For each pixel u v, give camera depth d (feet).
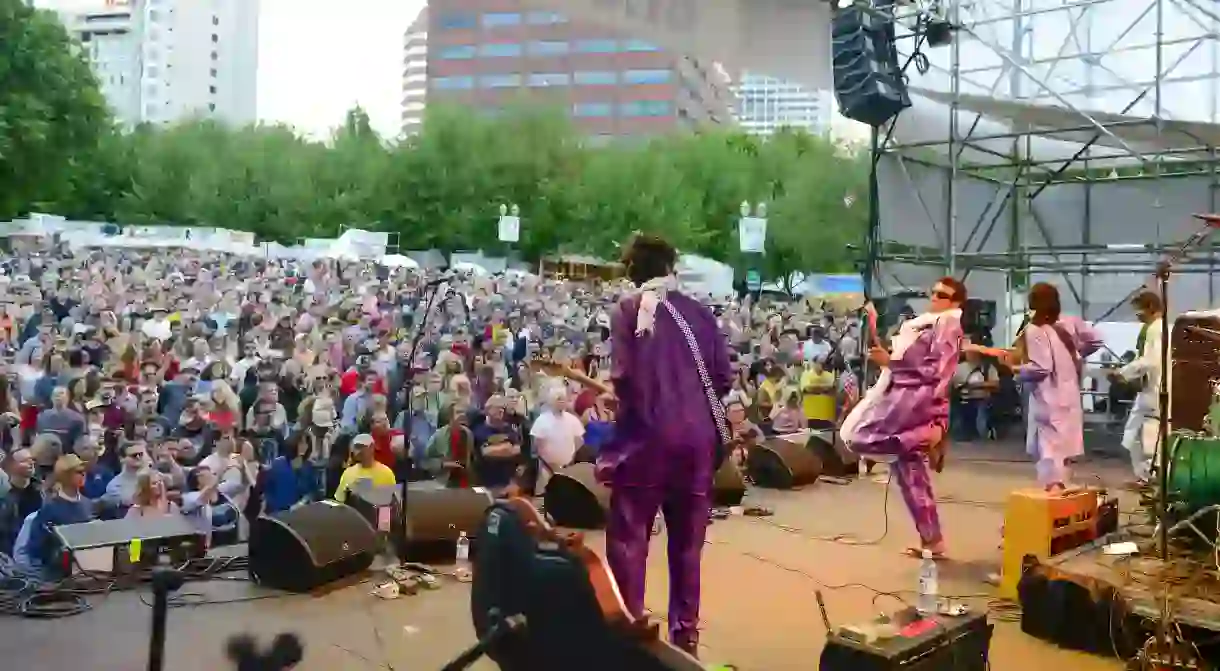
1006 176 46.44
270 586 16.81
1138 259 44.52
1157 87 36.70
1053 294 19.74
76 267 45.78
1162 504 15.84
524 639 9.27
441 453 24.11
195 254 53.93
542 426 25.48
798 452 28.07
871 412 19.90
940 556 19.70
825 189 71.61
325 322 41.60
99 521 17.51
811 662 13.78
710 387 12.21
